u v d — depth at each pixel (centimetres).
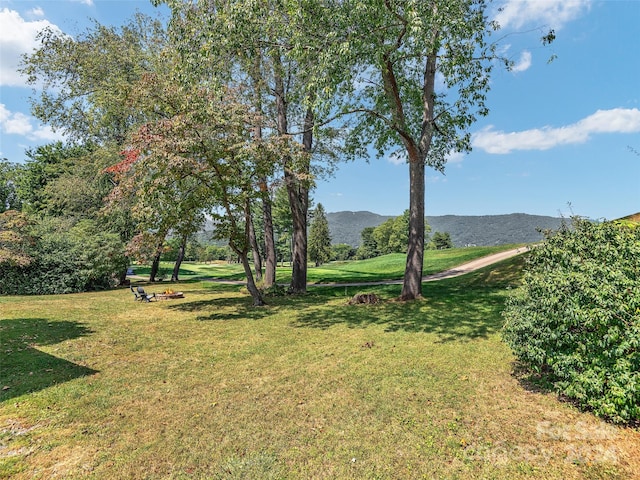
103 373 634
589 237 529
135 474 355
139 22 2098
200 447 400
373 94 1324
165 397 532
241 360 705
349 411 475
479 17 1077
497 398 497
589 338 419
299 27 864
